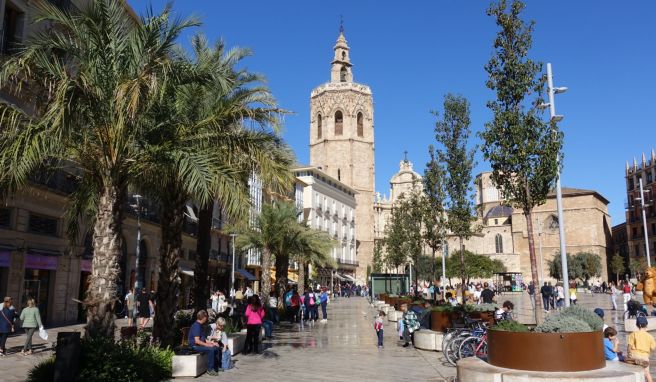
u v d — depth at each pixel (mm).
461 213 22719
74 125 10938
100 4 11469
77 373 9617
